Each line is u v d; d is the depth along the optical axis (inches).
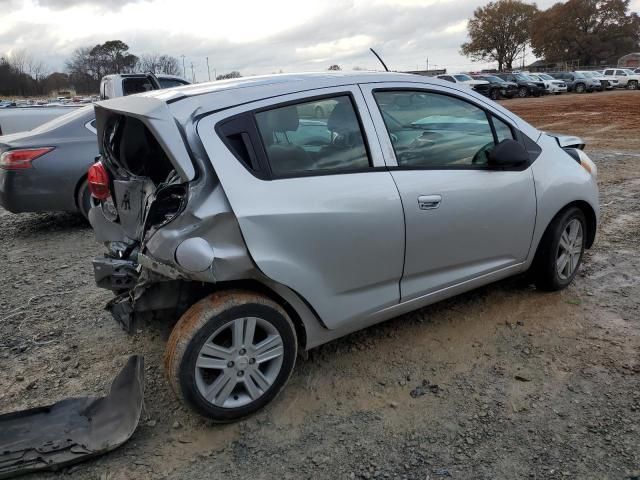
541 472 97.1
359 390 123.0
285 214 107.9
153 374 132.8
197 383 106.4
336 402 119.3
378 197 119.4
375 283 124.1
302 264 111.3
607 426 107.4
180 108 108.1
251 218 104.3
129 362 121.3
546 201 150.3
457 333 144.6
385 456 103.0
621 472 96.0
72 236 257.1
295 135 115.0
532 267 160.7
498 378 124.9
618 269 181.9
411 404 117.5
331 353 137.7
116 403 114.7
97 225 139.0
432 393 120.8
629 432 105.4
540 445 103.6
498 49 3376.0
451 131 136.1
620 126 632.4
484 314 153.6
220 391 109.0
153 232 104.7
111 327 158.9
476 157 140.0
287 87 117.6
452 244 133.3
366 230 118.0
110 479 100.0
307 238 110.9
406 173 125.3
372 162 122.2
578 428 107.4
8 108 398.6
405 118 130.5
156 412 118.6
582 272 180.4
